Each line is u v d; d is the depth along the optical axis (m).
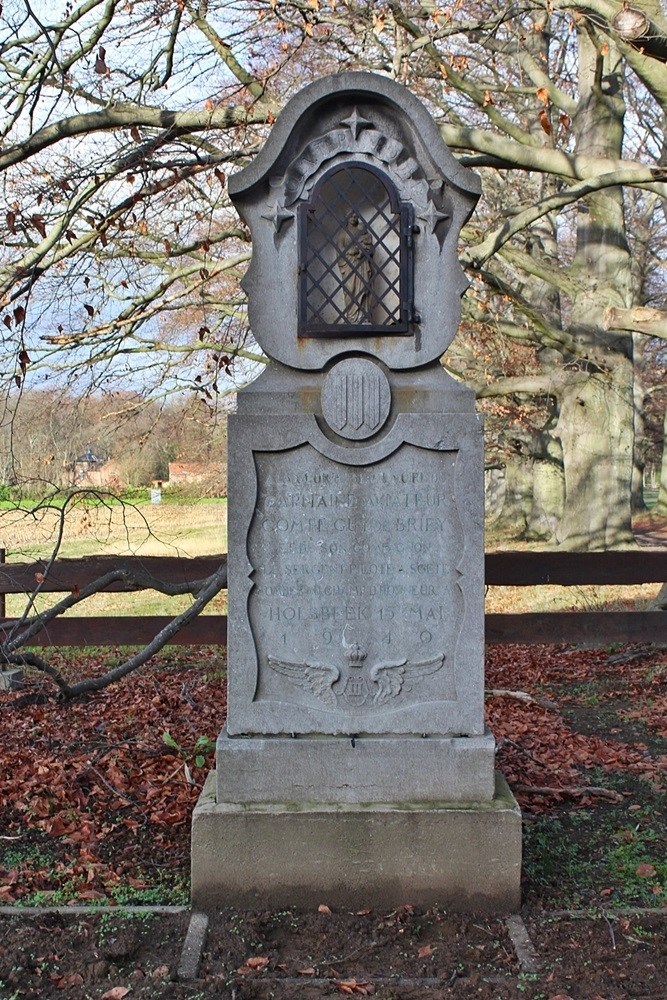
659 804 6.33
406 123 4.85
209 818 4.62
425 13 8.97
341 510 4.80
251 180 4.79
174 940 4.34
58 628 10.00
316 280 4.81
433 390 4.83
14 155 8.09
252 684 4.79
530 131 16.36
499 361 17.59
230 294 14.36
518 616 10.21
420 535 4.80
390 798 4.73
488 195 16.28
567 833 5.82
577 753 7.48
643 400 36.50
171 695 9.48
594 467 17.70
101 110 8.16
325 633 4.81
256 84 8.64
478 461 4.77
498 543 24.34
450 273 4.82
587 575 10.06
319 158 4.84
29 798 6.36
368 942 4.31
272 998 3.87
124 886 5.02
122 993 3.84
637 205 29.14
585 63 15.87
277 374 4.85
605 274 16.83
